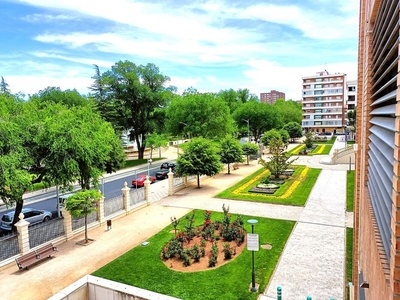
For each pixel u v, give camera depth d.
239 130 55.12
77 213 12.45
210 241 12.47
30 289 9.59
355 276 7.69
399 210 1.90
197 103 38.56
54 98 35.38
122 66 39.56
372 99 4.73
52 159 13.82
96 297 8.54
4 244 11.07
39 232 12.29
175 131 39.53
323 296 8.72
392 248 2.00
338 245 12.05
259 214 16.28
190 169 21.97
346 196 19.45
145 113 41.53
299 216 15.79
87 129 15.68
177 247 11.52
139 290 8.09
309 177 25.56
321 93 83.12
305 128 85.19
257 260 10.82
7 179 11.55
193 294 8.92
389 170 2.57
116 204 16.53
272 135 41.22
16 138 12.80
